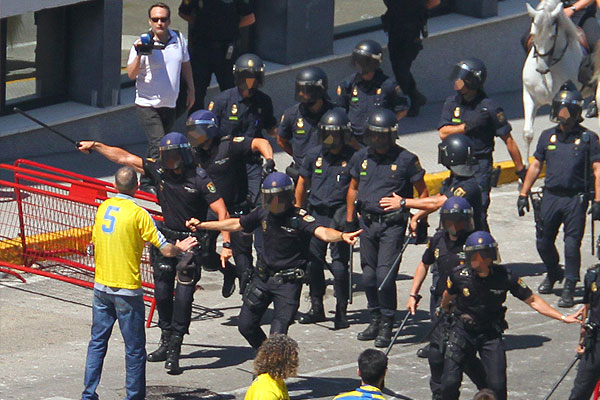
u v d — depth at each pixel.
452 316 31.25
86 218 42.72
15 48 55.22
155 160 36.34
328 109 41.72
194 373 35.44
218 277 44.09
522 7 69.69
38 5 52.84
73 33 56.53
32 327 38.59
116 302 31.78
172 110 51.00
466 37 67.62
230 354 37.12
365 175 37.62
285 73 62.03
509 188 55.91
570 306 41.62
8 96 55.47
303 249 33.50
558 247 48.16
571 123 40.75
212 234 39.47
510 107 66.69
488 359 31.02
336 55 63.31
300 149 41.81
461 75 41.09
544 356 37.50
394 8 60.94
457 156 36.56
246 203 39.81
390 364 36.56
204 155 39.25
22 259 43.22
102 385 34.16
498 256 30.39
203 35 55.91
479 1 67.81
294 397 33.75
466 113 41.62
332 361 36.72
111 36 56.22
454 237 32.31
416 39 61.47
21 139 54.62
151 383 34.50
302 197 39.59
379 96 44.03
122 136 57.62
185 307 34.94
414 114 63.88
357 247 46.97
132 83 58.94
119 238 31.62
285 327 33.41
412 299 33.84
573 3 55.56
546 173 41.56
